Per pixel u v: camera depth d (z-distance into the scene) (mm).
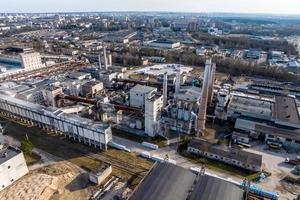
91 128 81938
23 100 105938
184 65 195375
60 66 186125
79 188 65812
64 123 88812
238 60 181750
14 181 68500
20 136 91750
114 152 82125
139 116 104000
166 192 55281
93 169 72875
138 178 69625
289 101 111375
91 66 178375
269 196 61656
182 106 98375
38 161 77125
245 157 74688
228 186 57969
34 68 180500
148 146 85375
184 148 84375
